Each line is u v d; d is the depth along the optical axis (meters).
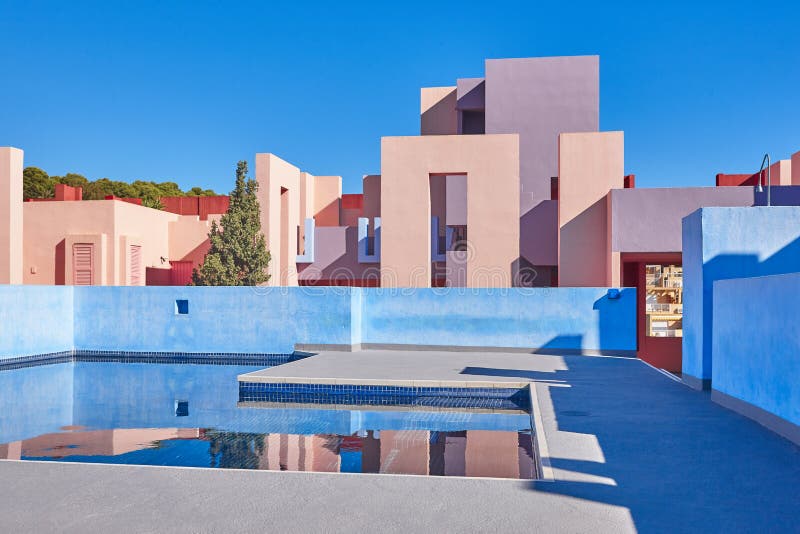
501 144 16.08
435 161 16.30
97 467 4.88
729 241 8.62
